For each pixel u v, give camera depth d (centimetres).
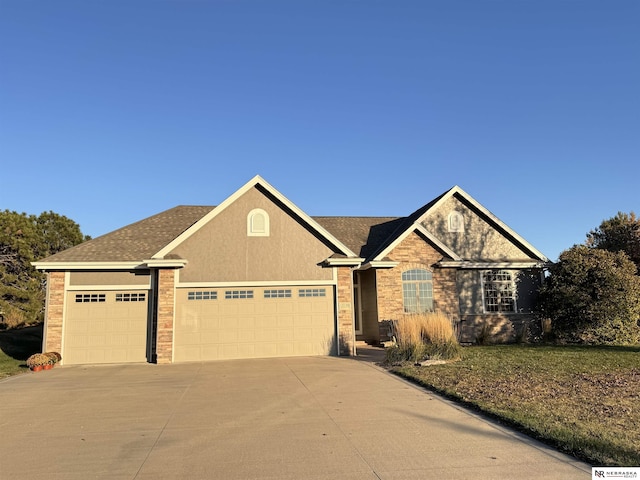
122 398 946
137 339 1584
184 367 1381
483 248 2186
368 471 523
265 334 1587
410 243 1988
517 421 679
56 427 731
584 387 910
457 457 561
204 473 527
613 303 1794
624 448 556
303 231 1658
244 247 1614
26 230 2883
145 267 1600
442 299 1977
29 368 1427
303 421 737
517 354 1396
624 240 2923
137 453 600
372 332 1962
